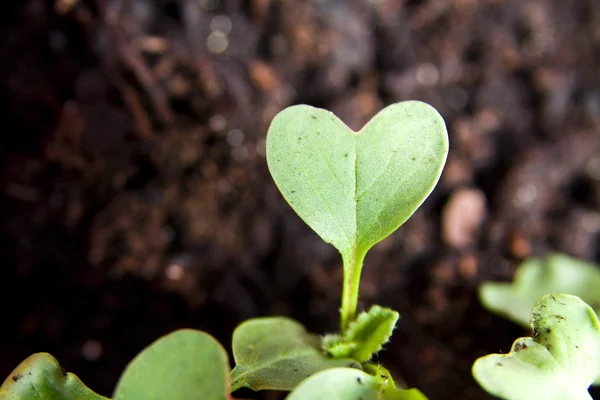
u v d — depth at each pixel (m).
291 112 0.10
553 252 0.16
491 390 0.10
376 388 0.10
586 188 0.17
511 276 0.16
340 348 0.11
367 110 0.17
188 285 0.15
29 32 0.15
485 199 0.17
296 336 0.11
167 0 0.15
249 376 0.10
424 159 0.10
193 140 0.15
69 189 0.14
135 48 0.15
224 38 0.16
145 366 0.10
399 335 0.15
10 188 0.14
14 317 0.14
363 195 0.10
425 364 0.15
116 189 0.15
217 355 0.10
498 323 0.15
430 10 0.18
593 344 0.10
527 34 0.18
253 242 0.15
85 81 0.14
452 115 0.17
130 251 0.15
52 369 0.10
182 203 0.15
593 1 0.18
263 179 0.15
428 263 0.16
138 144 0.14
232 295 0.15
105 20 0.14
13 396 0.10
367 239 0.11
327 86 0.16
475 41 0.18
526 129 0.17
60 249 0.14
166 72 0.15
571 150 0.17
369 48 0.17
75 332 0.14
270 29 0.16
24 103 0.14
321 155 0.10
